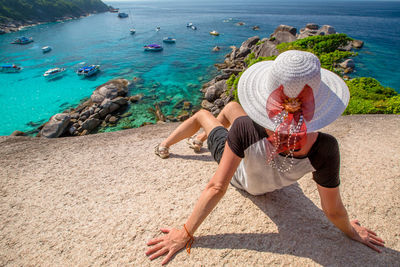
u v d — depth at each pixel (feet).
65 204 7.89
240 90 4.79
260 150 4.75
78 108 71.36
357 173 9.37
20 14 313.94
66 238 6.73
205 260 5.97
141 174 9.15
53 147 11.58
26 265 6.07
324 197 5.15
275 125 4.12
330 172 4.49
